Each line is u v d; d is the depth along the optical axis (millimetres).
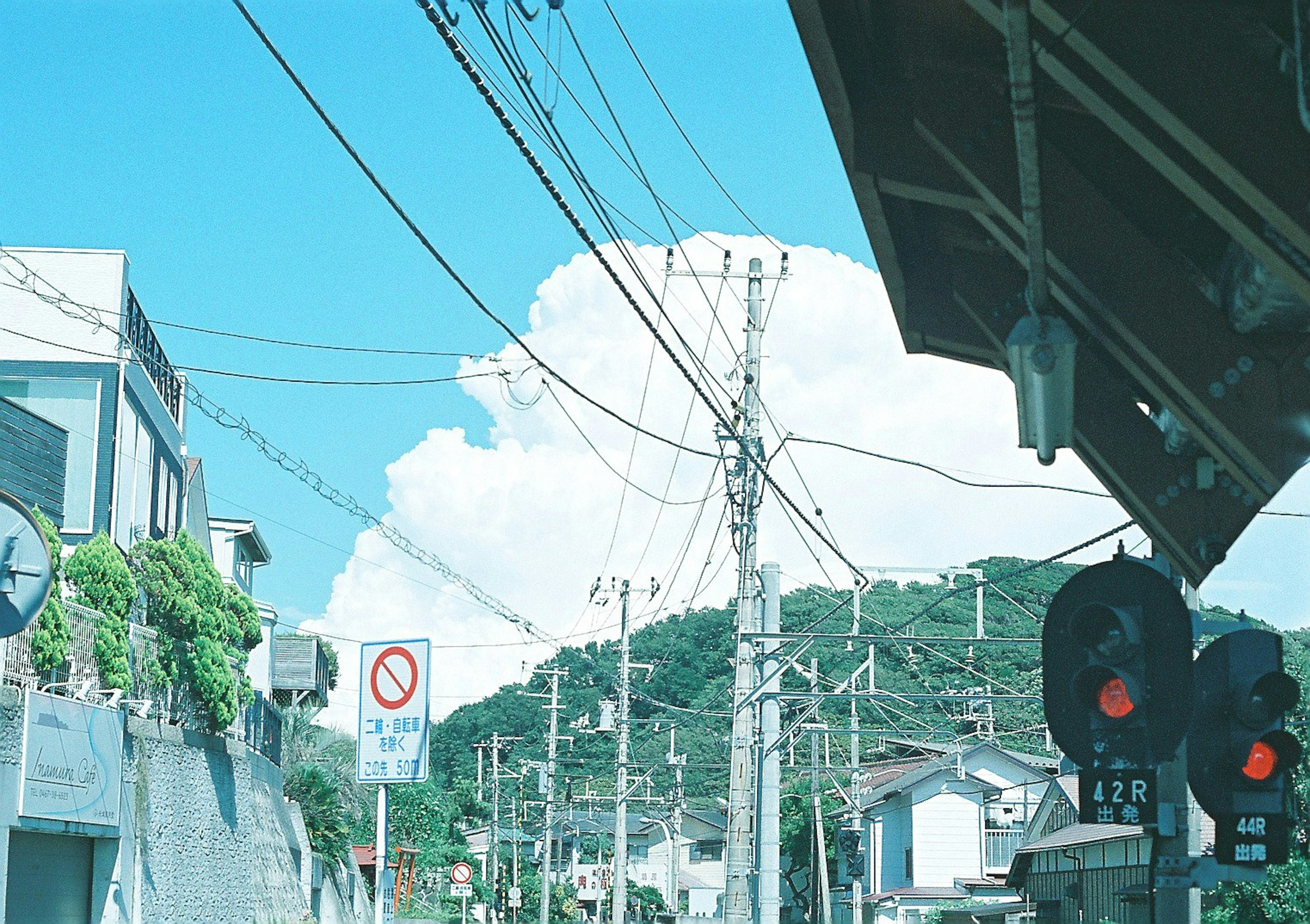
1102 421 6652
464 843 74125
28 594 9102
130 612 19438
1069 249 5395
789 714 30250
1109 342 5609
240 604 24641
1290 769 5688
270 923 27016
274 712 31672
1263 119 4047
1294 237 4035
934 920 38906
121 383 23250
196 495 33500
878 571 22078
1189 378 5203
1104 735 5184
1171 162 4516
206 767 22625
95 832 17281
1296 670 20688
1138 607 5305
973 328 7785
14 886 15773
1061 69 4621
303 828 34469
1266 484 5180
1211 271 6000
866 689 36875
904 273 7770
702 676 57031
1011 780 44000
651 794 68562
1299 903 20359
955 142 5605
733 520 21328
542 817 71938
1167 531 6500
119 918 17953
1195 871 6309
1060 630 5395
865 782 51438
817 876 45875
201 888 21844
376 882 10445
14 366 23031
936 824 43219
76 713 16734
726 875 20734
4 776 14844
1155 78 4117
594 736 61844
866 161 6195
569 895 72750
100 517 22750
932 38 5582
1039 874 35156
